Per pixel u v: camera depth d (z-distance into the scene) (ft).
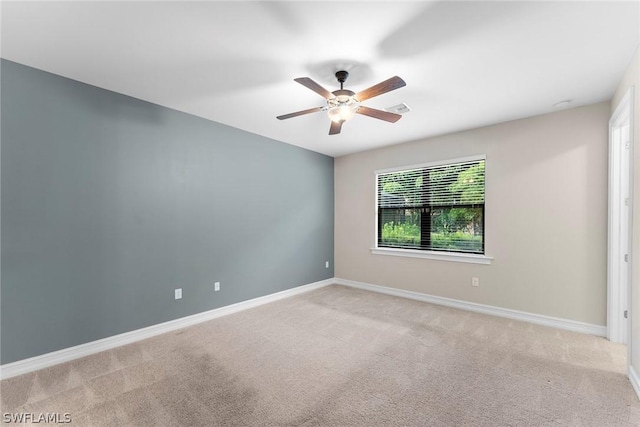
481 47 6.45
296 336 9.53
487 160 11.71
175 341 9.19
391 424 5.49
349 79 7.95
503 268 11.32
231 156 12.07
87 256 8.35
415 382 6.86
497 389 6.56
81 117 8.25
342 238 17.03
